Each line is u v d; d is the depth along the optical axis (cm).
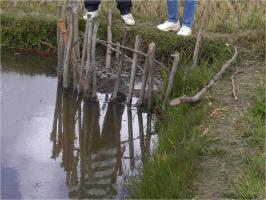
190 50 860
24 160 702
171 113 734
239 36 869
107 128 784
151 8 961
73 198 641
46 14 975
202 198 570
